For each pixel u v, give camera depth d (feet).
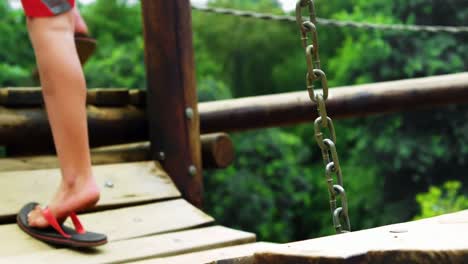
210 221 12.46
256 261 6.55
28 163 12.52
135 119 14.01
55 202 10.47
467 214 7.75
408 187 71.00
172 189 13.23
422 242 6.33
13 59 55.72
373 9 78.54
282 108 15.52
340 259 6.08
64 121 10.19
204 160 14.61
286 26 103.81
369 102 16.22
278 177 63.16
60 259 10.18
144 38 14.02
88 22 70.95
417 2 73.82
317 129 8.27
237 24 102.58
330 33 102.53
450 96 16.87
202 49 93.66
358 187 72.69
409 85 16.61
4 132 12.46
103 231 11.46
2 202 11.31
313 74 8.15
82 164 10.37
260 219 60.39
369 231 7.15
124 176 13.01
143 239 11.32
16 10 57.31
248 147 61.77
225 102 15.37
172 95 13.76
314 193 82.69
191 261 9.70
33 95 12.72
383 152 70.49
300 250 6.40
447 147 68.74
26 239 10.59
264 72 104.17
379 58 72.54
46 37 10.12
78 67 10.24
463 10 72.64
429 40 72.43
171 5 13.82
